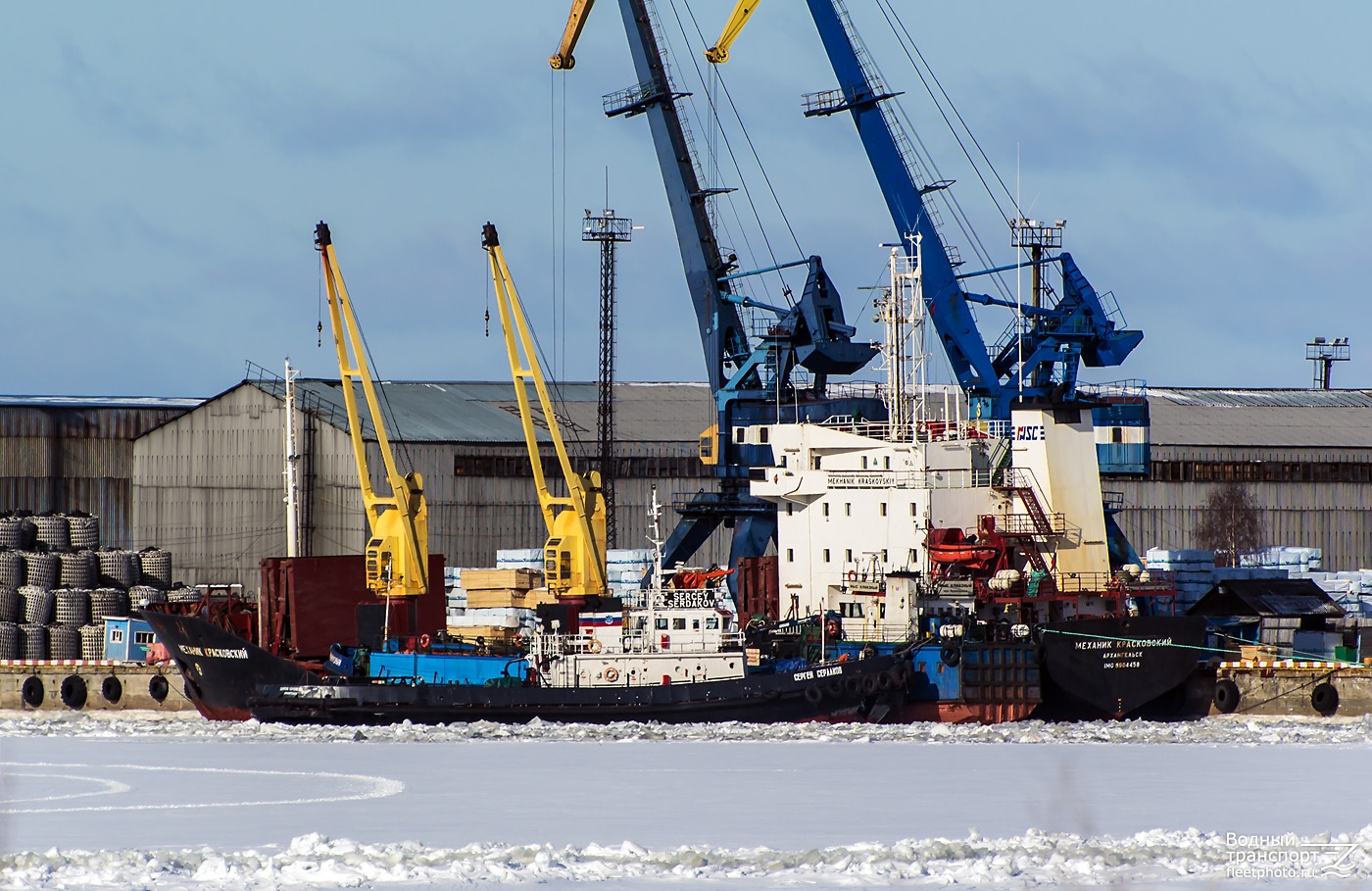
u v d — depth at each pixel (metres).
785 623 148.38
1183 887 75.69
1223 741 129.38
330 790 106.56
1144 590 146.38
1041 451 149.25
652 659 139.00
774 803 99.44
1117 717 139.75
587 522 151.62
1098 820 92.88
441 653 146.00
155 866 80.06
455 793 104.19
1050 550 147.75
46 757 126.75
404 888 75.81
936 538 144.62
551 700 138.75
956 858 81.62
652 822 92.94
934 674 136.62
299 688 144.38
